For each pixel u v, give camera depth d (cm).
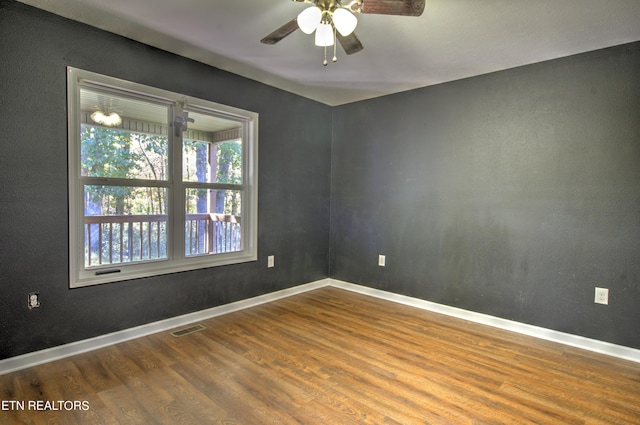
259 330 299
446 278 352
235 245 361
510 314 313
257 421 179
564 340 285
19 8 219
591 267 275
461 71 320
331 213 450
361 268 423
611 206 266
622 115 261
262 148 370
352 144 430
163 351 256
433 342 281
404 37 251
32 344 231
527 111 303
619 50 262
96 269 263
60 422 175
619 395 208
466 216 339
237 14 227
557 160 289
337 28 173
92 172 262
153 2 214
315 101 426
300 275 420
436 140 359
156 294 292
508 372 234
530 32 243
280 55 292
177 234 310
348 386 213
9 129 219
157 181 297
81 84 248
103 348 258
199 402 194
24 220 227
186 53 291
